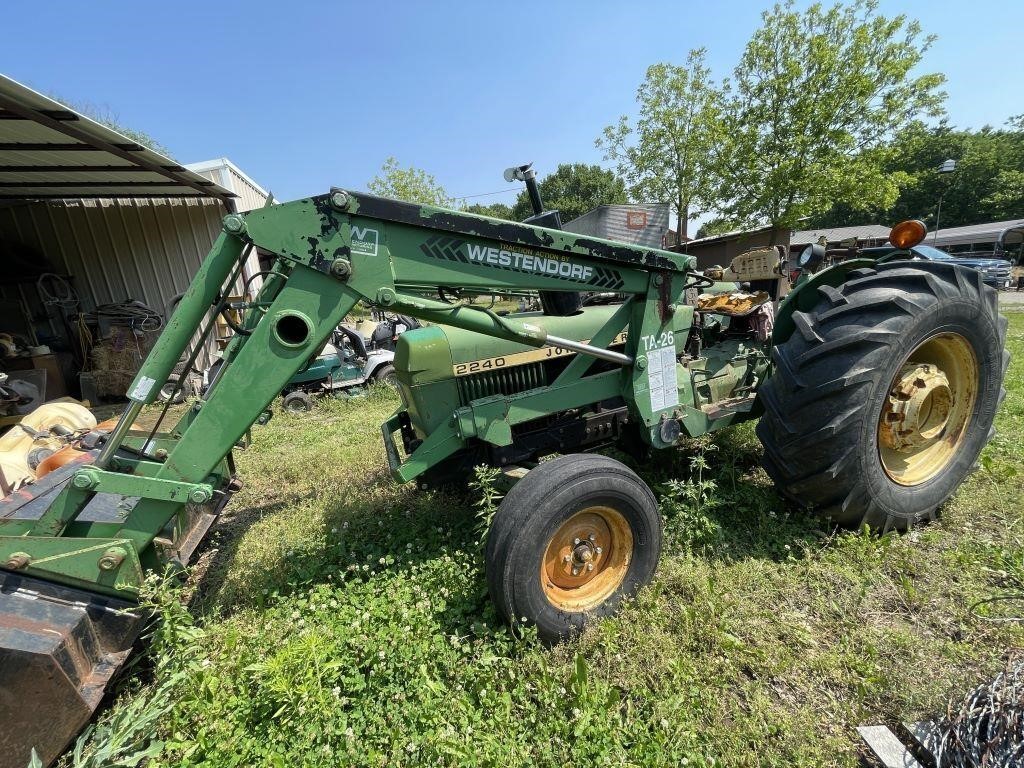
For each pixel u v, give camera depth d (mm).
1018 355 6160
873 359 2223
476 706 1748
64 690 1553
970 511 2723
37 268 7492
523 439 2705
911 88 15875
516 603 1909
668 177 18484
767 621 2057
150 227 8219
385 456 4117
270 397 1883
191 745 1606
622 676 1822
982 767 1415
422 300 1961
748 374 3480
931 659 1840
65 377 7469
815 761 1497
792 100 16078
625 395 2592
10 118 4508
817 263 3467
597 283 2291
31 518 2027
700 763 1481
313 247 1785
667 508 2801
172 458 1855
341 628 2047
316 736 1617
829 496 2434
